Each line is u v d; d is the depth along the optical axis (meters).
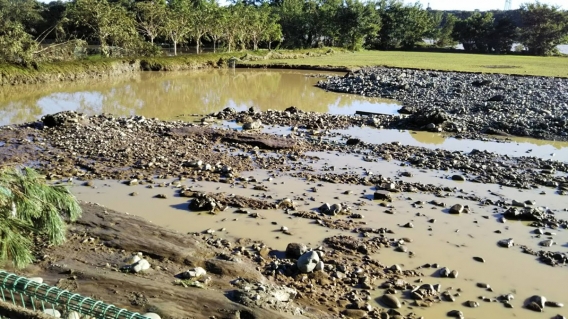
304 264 8.30
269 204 11.63
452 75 43.94
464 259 9.23
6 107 25.08
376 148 17.58
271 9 80.44
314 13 79.50
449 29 101.69
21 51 34.75
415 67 50.84
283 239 9.80
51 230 5.32
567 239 10.24
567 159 16.86
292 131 20.42
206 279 7.50
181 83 37.75
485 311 7.48
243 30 63.19
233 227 10.34
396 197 12.55
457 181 14.05
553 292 8.12
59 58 39.78
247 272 7.95
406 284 8.13
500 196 12.84
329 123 22.33
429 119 21.75
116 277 7.12
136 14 58.50
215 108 26.66
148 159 15.07
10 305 4.23
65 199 5.58
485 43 94.44
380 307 7.46
